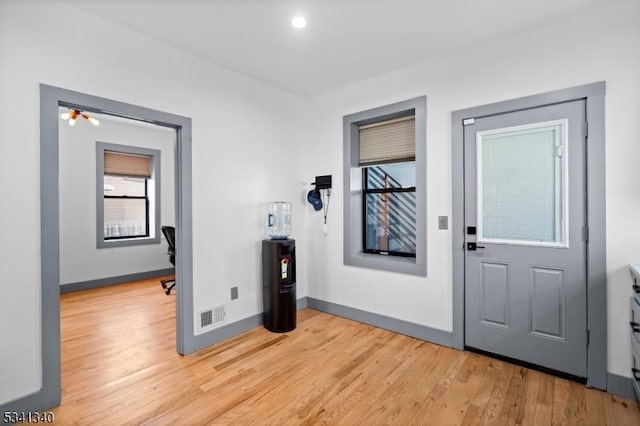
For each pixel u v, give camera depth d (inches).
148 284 200.2
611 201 80.8
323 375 91.0
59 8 79.1
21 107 73.4
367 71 122.0
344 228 138.5
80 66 82.7
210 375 91.1
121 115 91.7
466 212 104.7
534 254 92.7
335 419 72.5
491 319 100.7
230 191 119.3
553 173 89.6
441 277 110.5
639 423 69.7
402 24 90.7
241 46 102.8
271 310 123.3
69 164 181.8
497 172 98.9
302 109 150.9
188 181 106.3
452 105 107.3
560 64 87.6
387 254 135.9
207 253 111.7
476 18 87.8
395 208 137.9
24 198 73.7
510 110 95.4
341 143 139.0
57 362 77.7
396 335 119.3
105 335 119.7
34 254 74.9
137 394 81.9
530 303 93.7
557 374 89.4
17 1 73.0
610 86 80.7
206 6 82.0
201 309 109.4
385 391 83.0
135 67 93.5
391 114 123.8
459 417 72.7
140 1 79.4
